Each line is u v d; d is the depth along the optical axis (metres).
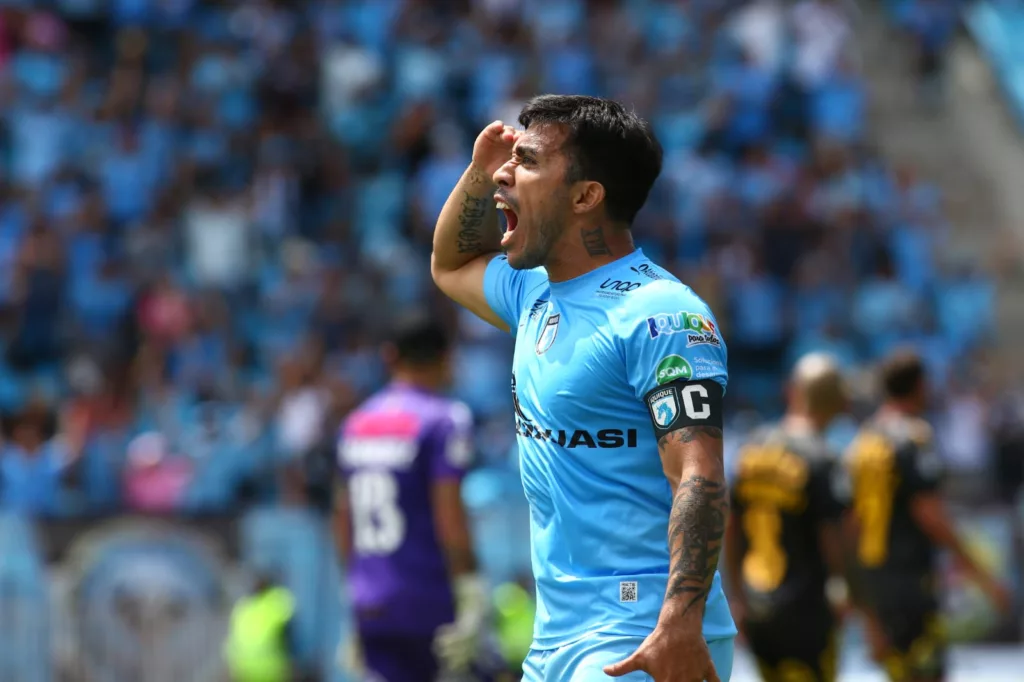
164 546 27.98
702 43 63.81
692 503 9.81
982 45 68.69
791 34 64.88
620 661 10.34
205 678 27.89
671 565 9.80
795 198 54.22
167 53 54.47
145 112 51.34
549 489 10.88
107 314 42.09
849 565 24.34
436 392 20.30
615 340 10.47
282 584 28.70
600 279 10.95
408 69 57.72
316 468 33.28
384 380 42.62
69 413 35.22
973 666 34.56
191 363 41.19
